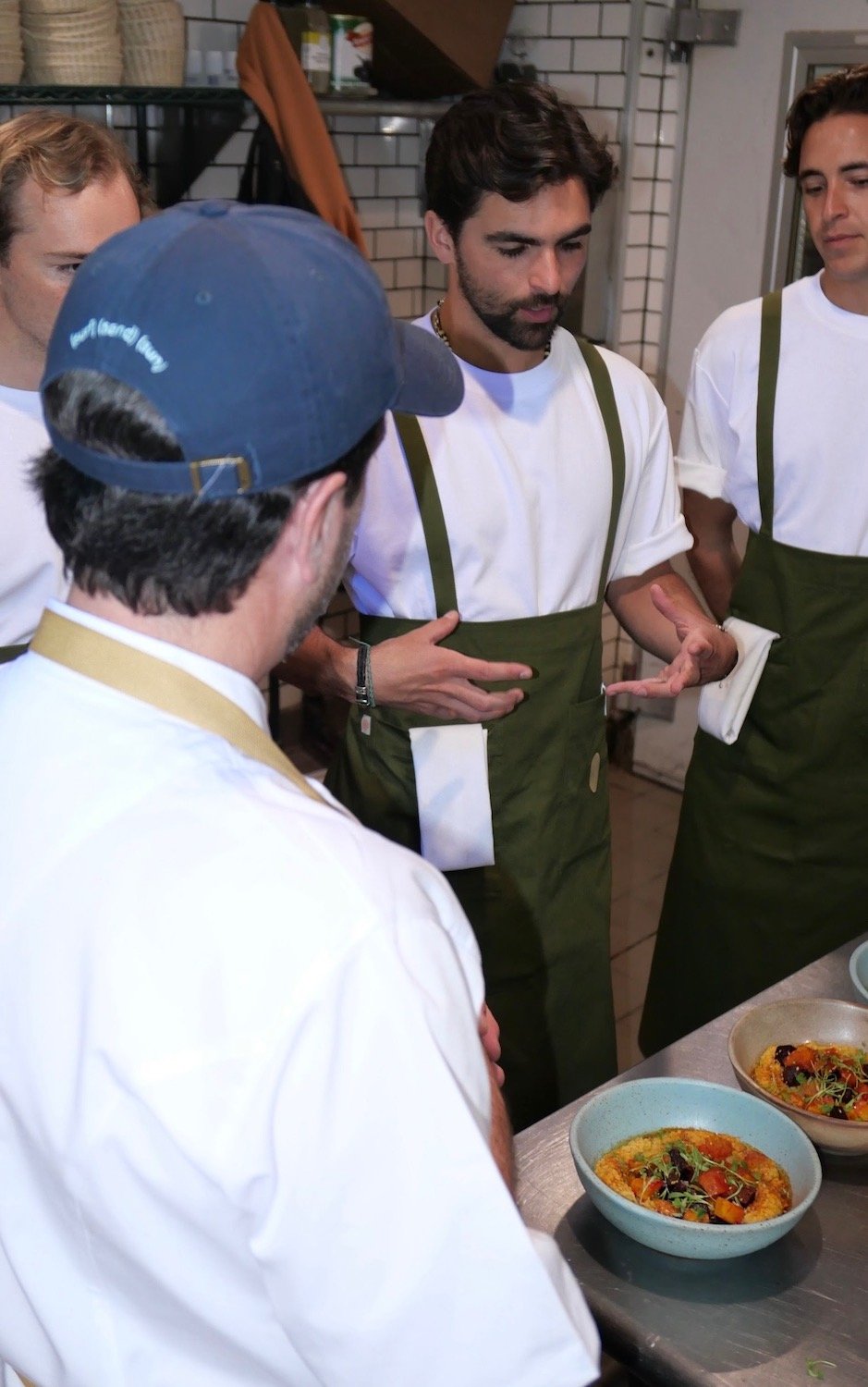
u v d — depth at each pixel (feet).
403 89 11.55
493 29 11.02
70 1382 2.58
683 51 11.53
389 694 5.67
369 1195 2.27
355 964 2.29
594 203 5.59
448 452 5.80
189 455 2.29
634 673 13.34
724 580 8.00
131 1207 2.31
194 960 2.27
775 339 7.23
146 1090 2.23
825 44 10.59
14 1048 2.39
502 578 5.95
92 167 4.68
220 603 2.44
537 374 5.95
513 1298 2.29
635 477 6.33
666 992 8.29
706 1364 3.41
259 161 10.02
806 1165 3.87
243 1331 2.40
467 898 6.15
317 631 6.05
